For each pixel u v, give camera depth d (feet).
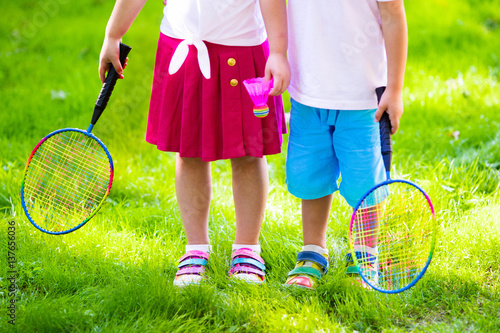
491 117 12.10
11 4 20.90
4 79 15.26
